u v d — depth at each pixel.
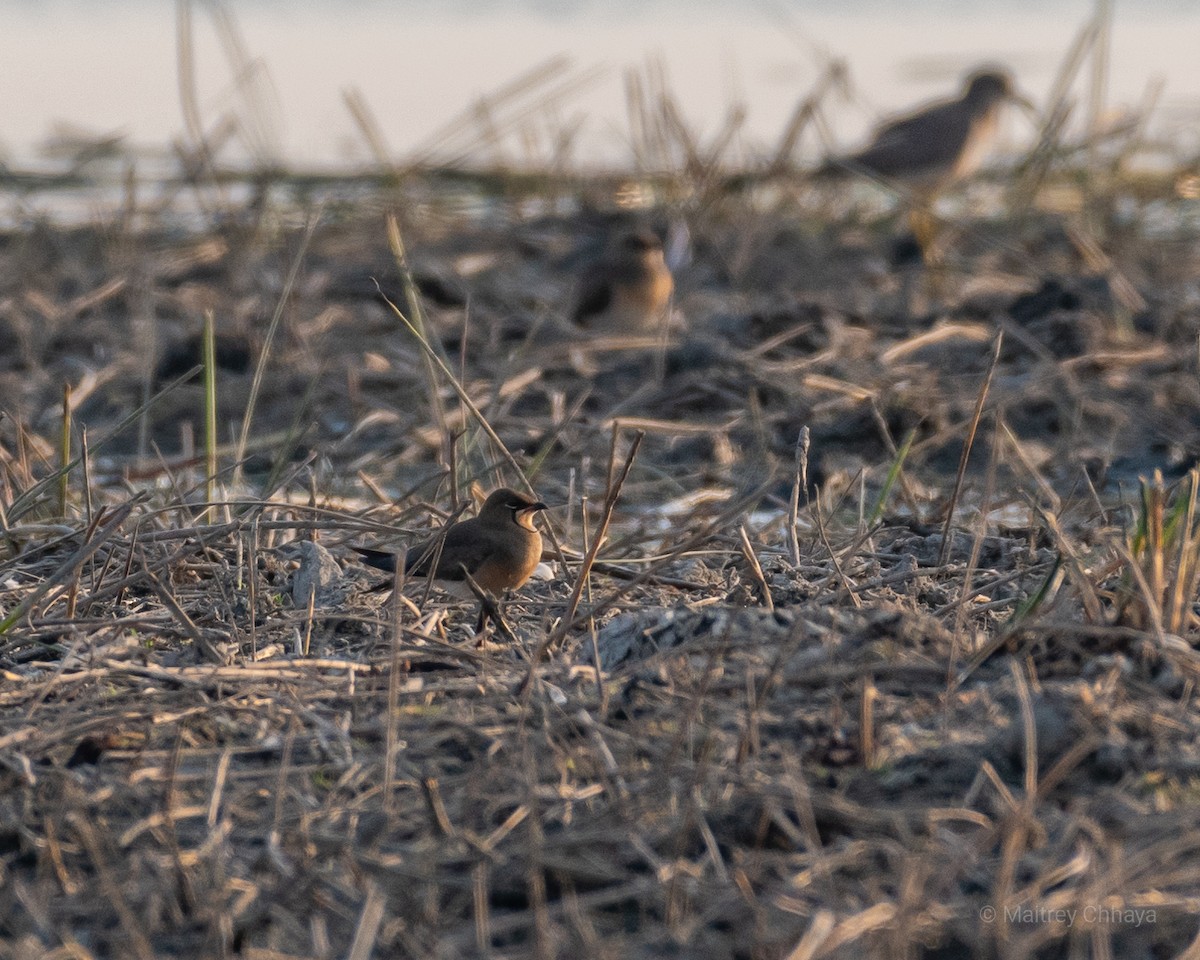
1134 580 13.13
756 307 30.25
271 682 13.23
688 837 10.65
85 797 11.48
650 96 41.03
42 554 17.48
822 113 39.09
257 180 38.97
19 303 31.70
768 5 70.25
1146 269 33.47
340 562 17.67
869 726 11.49
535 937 9.68
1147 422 24.11
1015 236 36.56
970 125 37.66
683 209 37.53
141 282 32.69
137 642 14.73
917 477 22.42
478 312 31.08
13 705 13.09
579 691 13.03
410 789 11.54
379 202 39.16
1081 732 11.34
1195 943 9.28
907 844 10.37
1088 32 37.88
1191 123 44.97
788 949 9.55
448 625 15.62
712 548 17.67
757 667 12.88
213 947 9.74
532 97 50.44
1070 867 10.02
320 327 30.00
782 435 24.14
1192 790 10.90
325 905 10.12
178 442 25.58
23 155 44.31
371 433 24.72
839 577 15.24
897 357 27.20
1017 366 26.88
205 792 11.60
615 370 27.56
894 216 38.38
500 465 19.28
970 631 13.85
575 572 17.27
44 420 26.06
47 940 10.03
